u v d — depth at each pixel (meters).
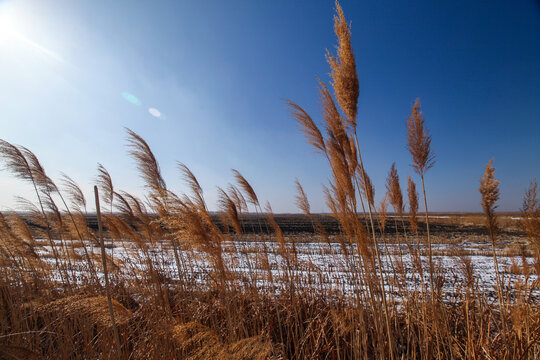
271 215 5.56
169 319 3.60
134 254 5.81
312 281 6.04
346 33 3.26
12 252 5.00
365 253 3.33
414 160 4.05
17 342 3.62
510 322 3.77
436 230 25.36
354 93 3.28
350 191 3.36
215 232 3.14
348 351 4.09
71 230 5.63
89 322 3.75
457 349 3.56
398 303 5.00
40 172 5.40
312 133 3.73
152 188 3.29
